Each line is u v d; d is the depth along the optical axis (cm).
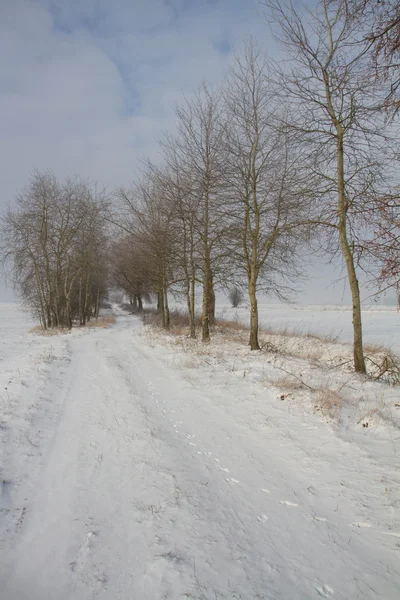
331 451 461
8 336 2242
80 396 754
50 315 2872
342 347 1260
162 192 1556
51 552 301
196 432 550
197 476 419
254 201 1178
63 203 2642
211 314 2142
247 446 496
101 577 273
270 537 316
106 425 581
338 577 273
